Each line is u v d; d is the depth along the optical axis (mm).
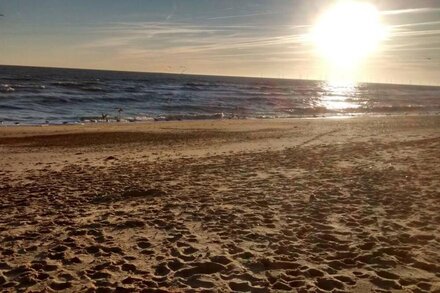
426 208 7215
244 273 4641
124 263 4961
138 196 8469
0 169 12070
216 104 45938
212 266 4824
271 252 5273
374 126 26203
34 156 14641
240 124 27422
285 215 6902
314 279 4473
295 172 10703
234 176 10320
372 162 11992
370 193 8328
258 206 7465
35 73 99938
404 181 9367
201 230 6199
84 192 8891
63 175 11000
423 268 4758
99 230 6270
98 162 13266
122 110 36469
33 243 5738
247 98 56719
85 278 4555
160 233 6102
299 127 25438
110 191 8906
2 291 4250
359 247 5422
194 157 13906
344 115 39625
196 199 8047
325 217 6773
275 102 53688
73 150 16094
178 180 9953
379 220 6590
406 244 5523
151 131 22453
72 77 86375
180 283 4398
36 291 4227
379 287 4273
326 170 10859
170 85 76062
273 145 17109
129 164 12703
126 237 5938
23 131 21562
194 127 24953
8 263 5035
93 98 43562
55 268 4852
